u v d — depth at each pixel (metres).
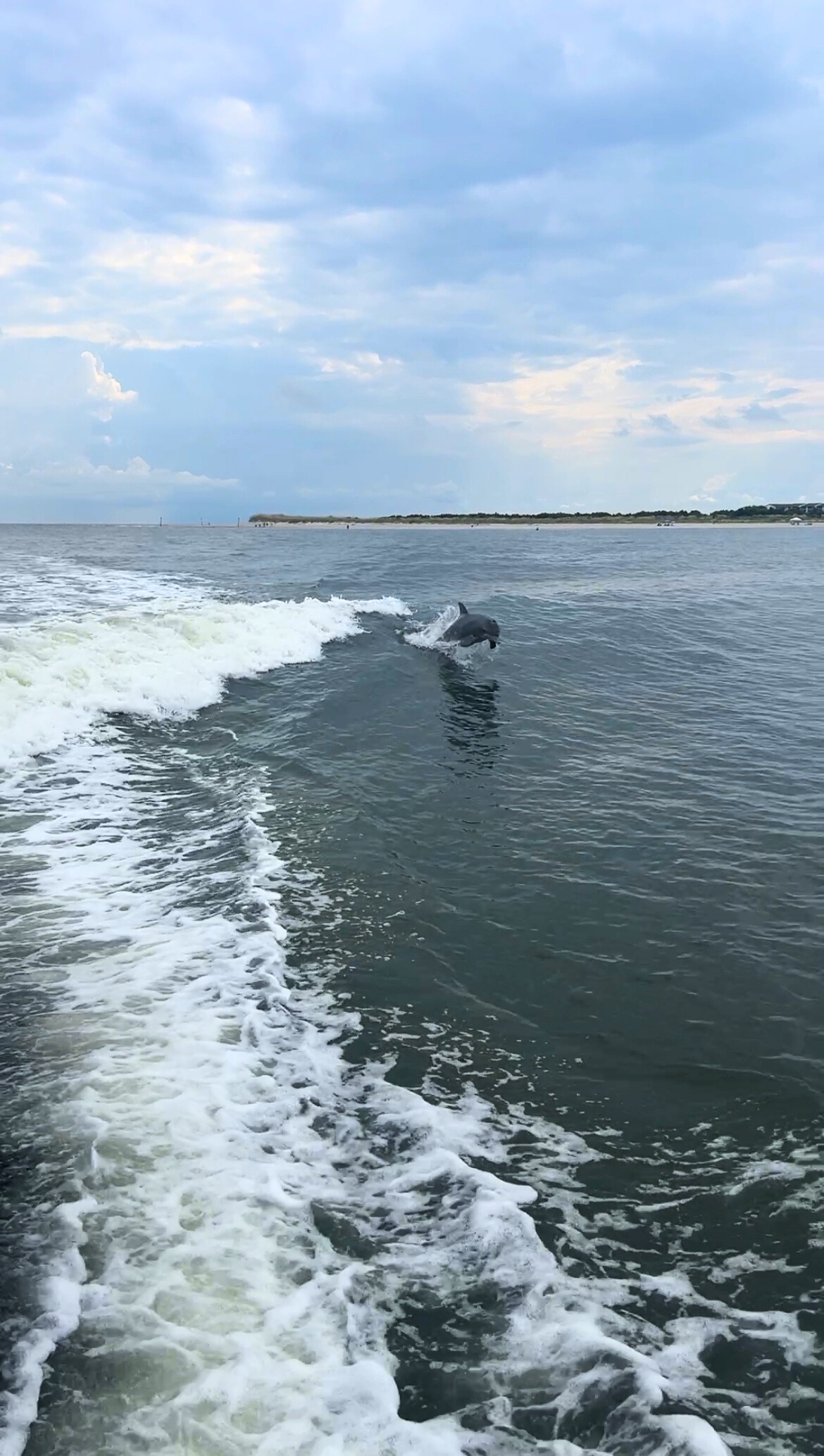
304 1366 3.29
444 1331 3.50
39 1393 3.10
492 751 11.64
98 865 7.92
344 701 13.84
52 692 11.94
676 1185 4.36
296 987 6.06
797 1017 5.83
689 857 8.33
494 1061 5.34
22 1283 3.55
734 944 6.76
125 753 11.12
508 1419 3.16
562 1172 4.44
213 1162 4.32
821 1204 4.24
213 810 9.42
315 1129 4.67
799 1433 3.16
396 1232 4.00
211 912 7.06
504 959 6.53
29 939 6.52
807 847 8.56
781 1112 4.91
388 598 23.33
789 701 14.68
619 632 20.02
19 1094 4.73
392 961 6.45
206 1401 3.11
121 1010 5.62
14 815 9.01
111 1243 3.79
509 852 8.42
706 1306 3.68
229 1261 3.74
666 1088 5.12
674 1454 3.05
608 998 6.05
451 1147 4.58
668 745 12.02
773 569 40.72
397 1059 5.33
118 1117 4.59
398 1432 3.06
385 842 8.60
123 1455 2.90
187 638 15.81
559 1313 3.61
